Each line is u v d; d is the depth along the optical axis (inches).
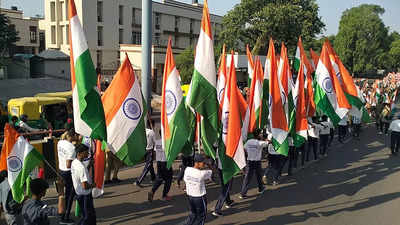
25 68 1258.6
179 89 294.4
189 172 247.8
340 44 2315.5
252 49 1422.2
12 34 1213.1
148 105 448.8
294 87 441.4
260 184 353.7
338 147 584.4
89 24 1445.6
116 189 353.7
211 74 287.1
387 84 1518.2
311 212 309.0
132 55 1451.8
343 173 431.5
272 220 290.8
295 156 449.4
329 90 426.6
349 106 421.4
